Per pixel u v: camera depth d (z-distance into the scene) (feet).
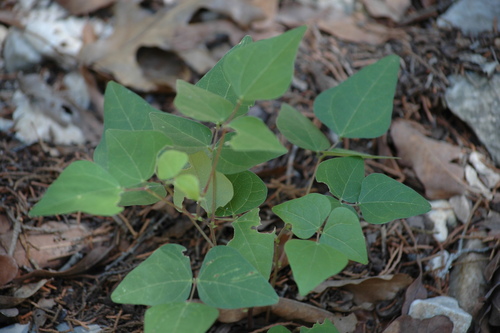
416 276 1.95
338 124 1.72
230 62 1.57
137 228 2.04
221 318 1.83
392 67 1.70
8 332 1.81
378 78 1.71
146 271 1.60
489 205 2.02
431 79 2.21
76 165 1.55
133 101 1.76
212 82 1.71
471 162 2.10
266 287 1.55
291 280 1.95
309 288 1.52
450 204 2.04
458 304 1.90
